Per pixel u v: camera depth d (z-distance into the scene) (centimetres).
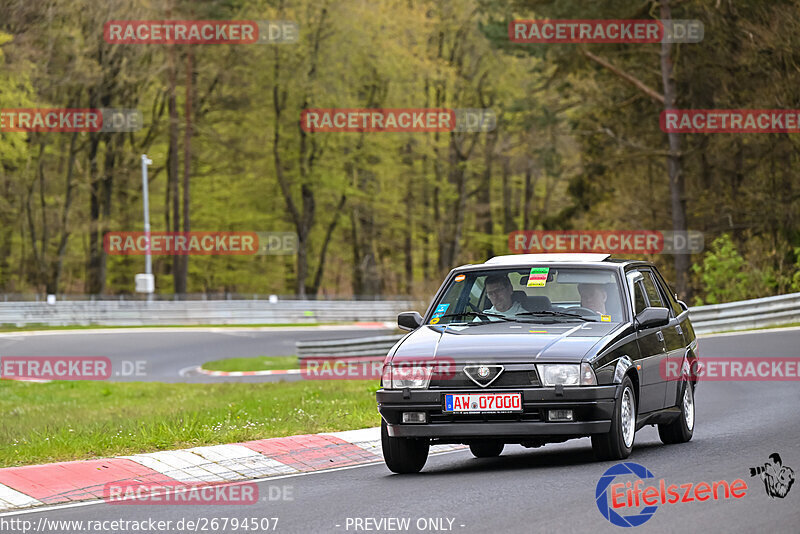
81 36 19150
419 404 3225
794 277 11794
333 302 19088
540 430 3164
